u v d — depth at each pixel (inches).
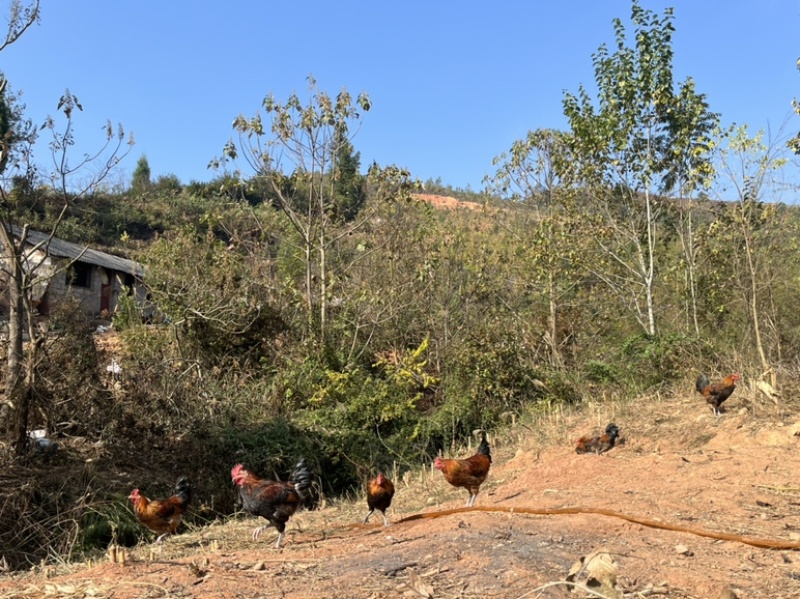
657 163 644.1
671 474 324.5
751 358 507.2
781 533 235.6
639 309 678.5
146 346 617.9
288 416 571.2
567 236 690.8
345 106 733.3
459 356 610.5
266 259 778.2
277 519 251.6
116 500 392.8
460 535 233.0
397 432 561.9
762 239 581.6
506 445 495.5
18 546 345.4
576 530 235.6
